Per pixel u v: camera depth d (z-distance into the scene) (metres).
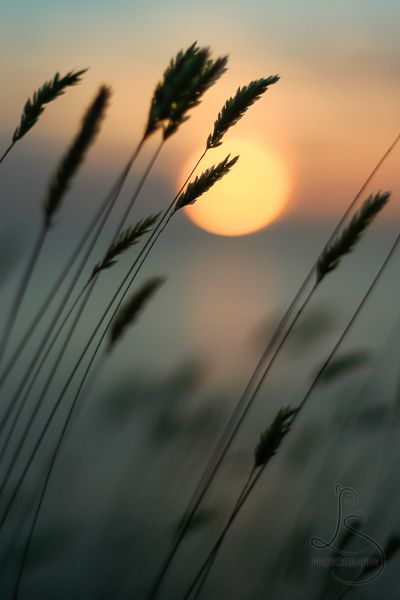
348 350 1.25
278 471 1.27
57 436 1.30
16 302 1.06
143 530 1.22
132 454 1.27
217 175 1.05
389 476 1.21
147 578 1.19
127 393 1.32
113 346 1.08
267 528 1.23
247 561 1.20
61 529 1.19
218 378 1.33
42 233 1.04
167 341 1.64
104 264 1.05
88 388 1.24
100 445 1.31
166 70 1.03
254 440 1.30
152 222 1.05
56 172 1.03
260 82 1.05
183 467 1.27
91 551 1.20
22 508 1.19
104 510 1.24
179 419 1.29
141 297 1.07
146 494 1.25
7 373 1.07
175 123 1.03
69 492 1.25
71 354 1.31
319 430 1.27
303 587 1.15
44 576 1.17
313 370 1.26
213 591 1.17
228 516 1.24
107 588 1.17
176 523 1.22
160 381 1.31
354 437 1.25
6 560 1.12
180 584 1.19
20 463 1.25
